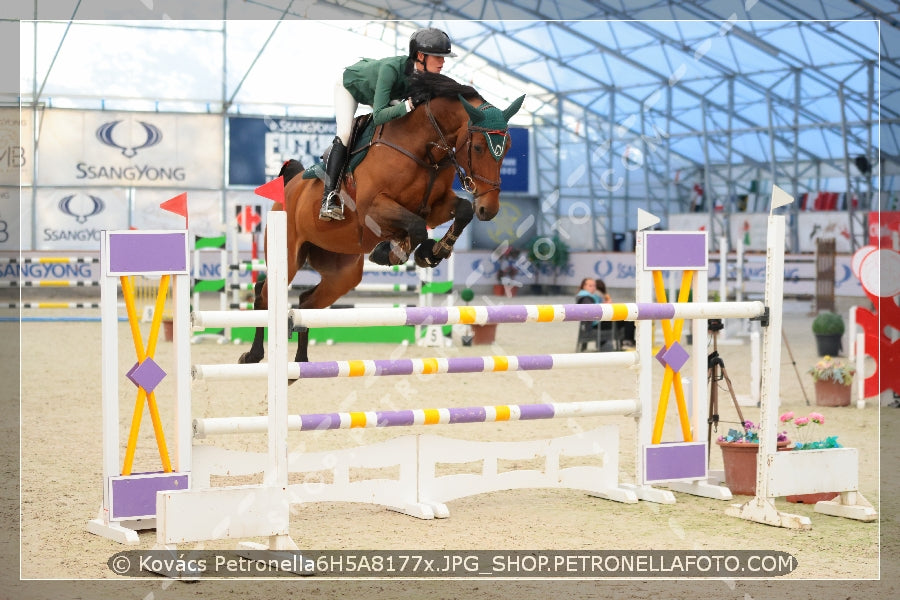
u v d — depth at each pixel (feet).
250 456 15.47
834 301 64.59
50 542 14.17
